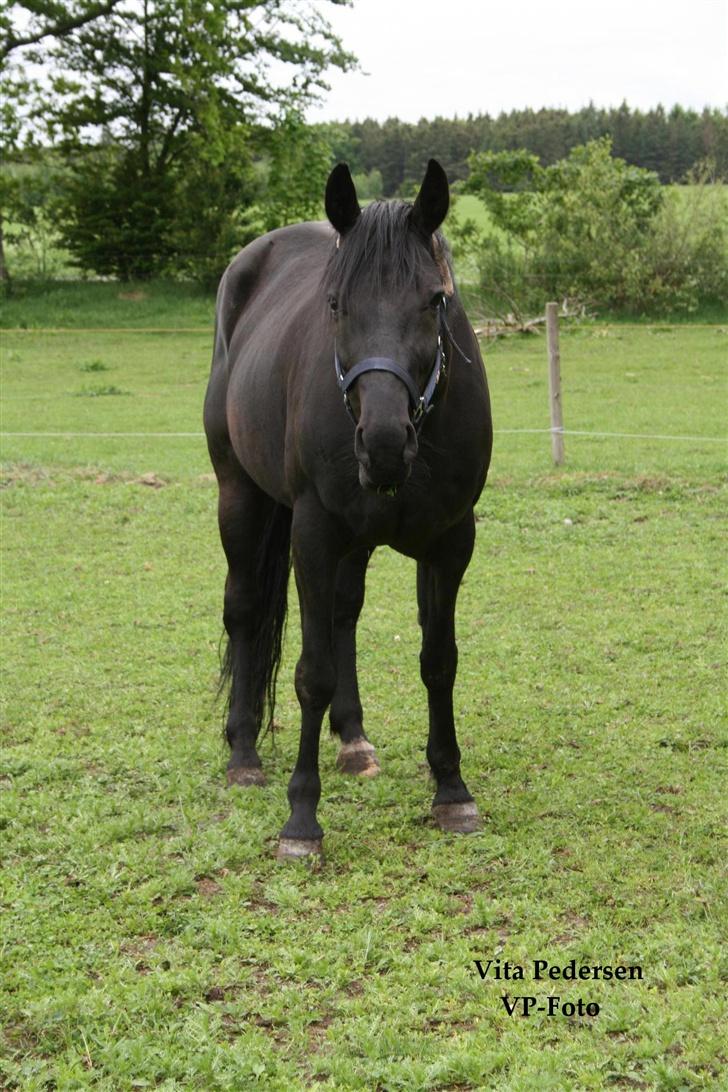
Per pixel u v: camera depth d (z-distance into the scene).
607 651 5.82
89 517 9.03
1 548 8.21
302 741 3.84
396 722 5.02
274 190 31.80
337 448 3.48
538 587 6.96
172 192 30.92
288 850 3.74
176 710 5.20
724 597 6.64
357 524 3.58
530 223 25.48
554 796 4.13
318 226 4.86
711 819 3.90
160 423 13.66
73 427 13.38
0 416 14.27
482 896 3.40
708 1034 2.70
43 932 3.30
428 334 3.23
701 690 5.21
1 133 29.92
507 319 22.11
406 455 3.10
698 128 37.78
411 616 6.60
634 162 38.91
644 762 4.44
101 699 5.34
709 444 10.88
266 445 4.11
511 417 13.08
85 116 30.33
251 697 4.62
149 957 3.16
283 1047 2.75
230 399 4.50
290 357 3.86
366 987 2.98
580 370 17.33
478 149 40.22
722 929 3.17
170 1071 2.67
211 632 6.37
